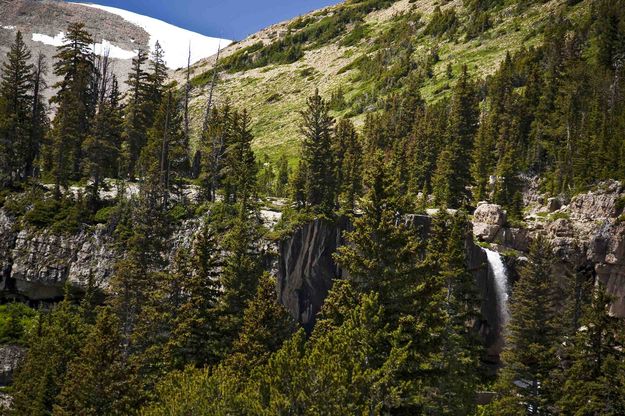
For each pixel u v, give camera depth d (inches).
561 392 1732.3
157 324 1739.7
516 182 3316.9
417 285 1282.0
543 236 2765.7
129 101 3395.7
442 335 1478.8
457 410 1560.0
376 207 1327.5
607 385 1637.6
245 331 1524.4
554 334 1943.9
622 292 2561.5
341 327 1183.6
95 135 2834.6
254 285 1796.3
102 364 1430.9
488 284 2568.9
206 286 1760.6
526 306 1927.9
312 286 2324.1
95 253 2491.4
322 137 2664.9
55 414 1422.2
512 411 1756.9
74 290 2460.6
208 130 3166.8
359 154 3253.0
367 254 1298.0
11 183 2893.7
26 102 3250.5
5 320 2337.6
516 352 1883.6
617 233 2615.7
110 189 2869.1
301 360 1048.8
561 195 3198.8
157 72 3523.6
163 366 1633.9
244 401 1078.4
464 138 3486.7
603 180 3046.3
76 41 3467.0
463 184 3238.2
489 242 2815.0
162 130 3016.7
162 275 1795.0
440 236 1849.2
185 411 1098.1
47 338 1830.7
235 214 2507.4
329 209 2439.7
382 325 1196.5
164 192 2618.1
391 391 1044.5
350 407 990.4
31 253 2546.8
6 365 2176.4
